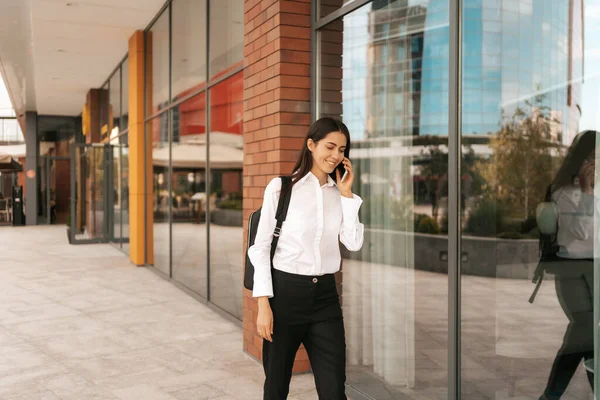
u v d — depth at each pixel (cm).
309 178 250
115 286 819
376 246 376
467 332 292
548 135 243
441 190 312
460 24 290
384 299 368
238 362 465
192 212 749
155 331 565
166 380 421
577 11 228
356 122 395
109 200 1407
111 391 399
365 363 391
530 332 256
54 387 408
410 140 339
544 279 249
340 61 409
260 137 467
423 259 328
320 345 245
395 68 351
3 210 2230
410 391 342
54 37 1017
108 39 1038
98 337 543
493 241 273
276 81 436
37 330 569
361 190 393
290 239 244
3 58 1259
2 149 2434
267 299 241
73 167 1415
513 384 267
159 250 934
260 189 467
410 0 337
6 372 441
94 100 1555
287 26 432
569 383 241
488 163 274
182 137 787
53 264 1048
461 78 290
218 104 642
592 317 230
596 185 224
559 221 240
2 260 1102
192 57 736
